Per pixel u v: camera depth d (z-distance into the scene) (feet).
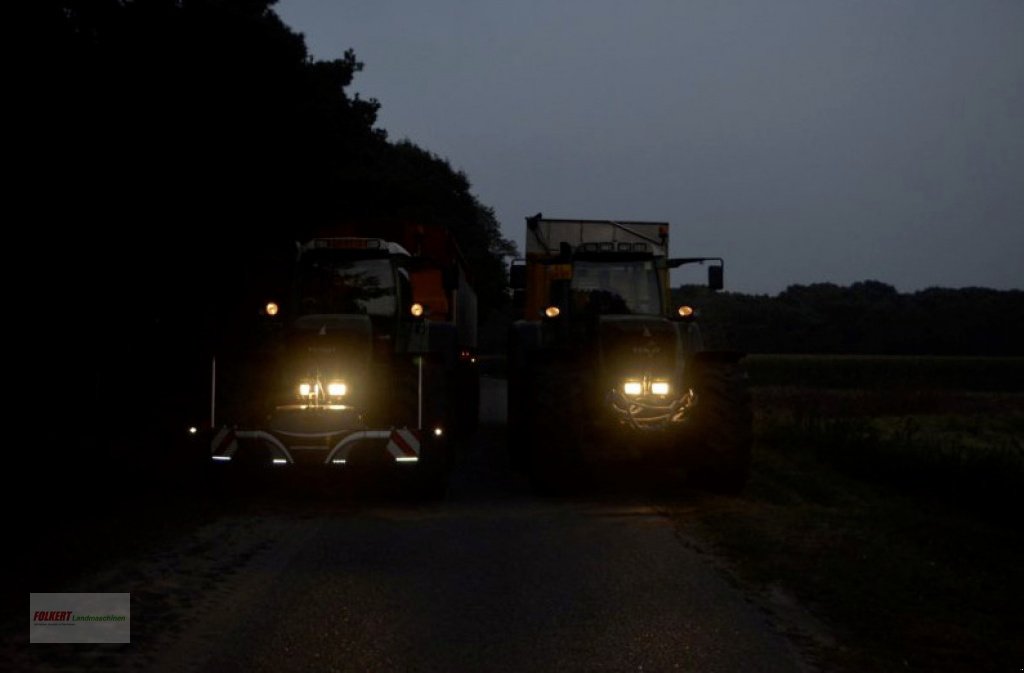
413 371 37.78
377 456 37.09
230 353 38.19
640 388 38.93
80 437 52.26
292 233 63.05
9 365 51.47
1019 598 24.59
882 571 26.84
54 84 42.09
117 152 46.19
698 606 23.47
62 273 45.34
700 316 43.98
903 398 94.12
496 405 104.12
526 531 32.22
